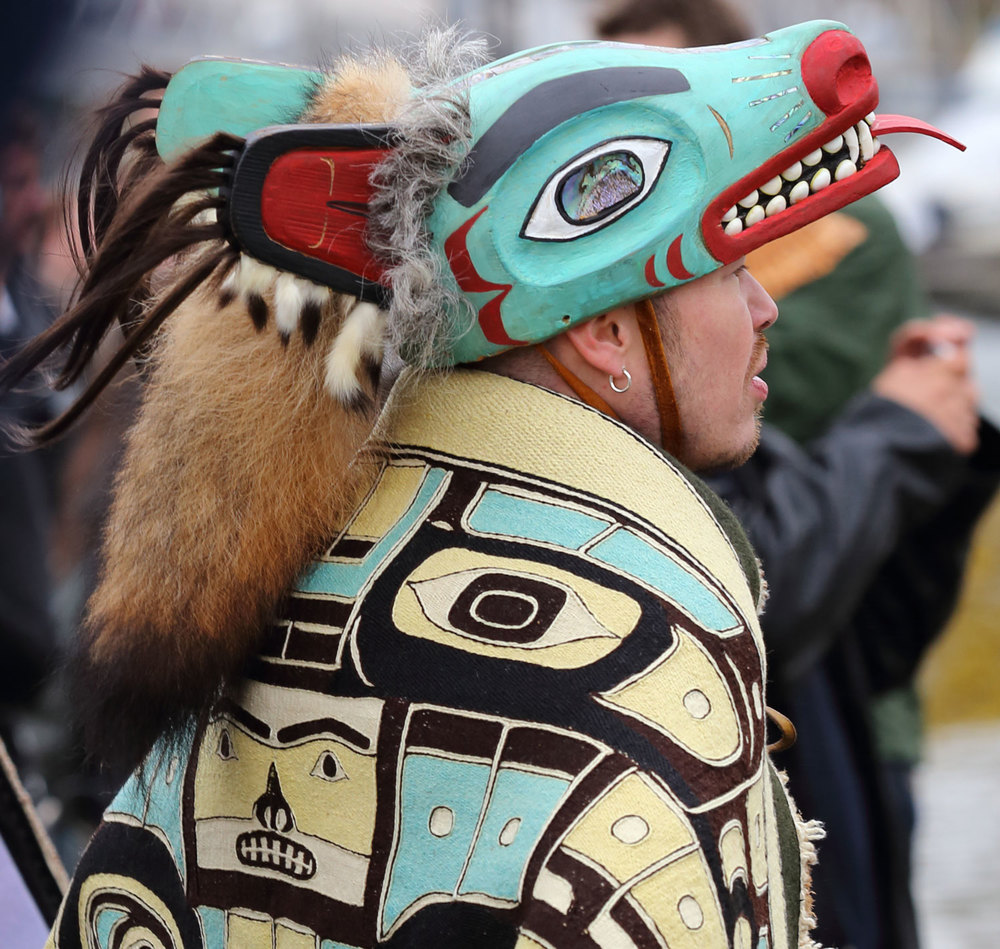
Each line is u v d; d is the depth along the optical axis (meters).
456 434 3.49
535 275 3.46
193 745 3.58
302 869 3.31
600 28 7.61
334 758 3.30
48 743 7.10
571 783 3.04
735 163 3.54
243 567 3.36
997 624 17.73
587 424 3.46
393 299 3.42
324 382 3.39
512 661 3.19
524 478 3.40
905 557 6.88
